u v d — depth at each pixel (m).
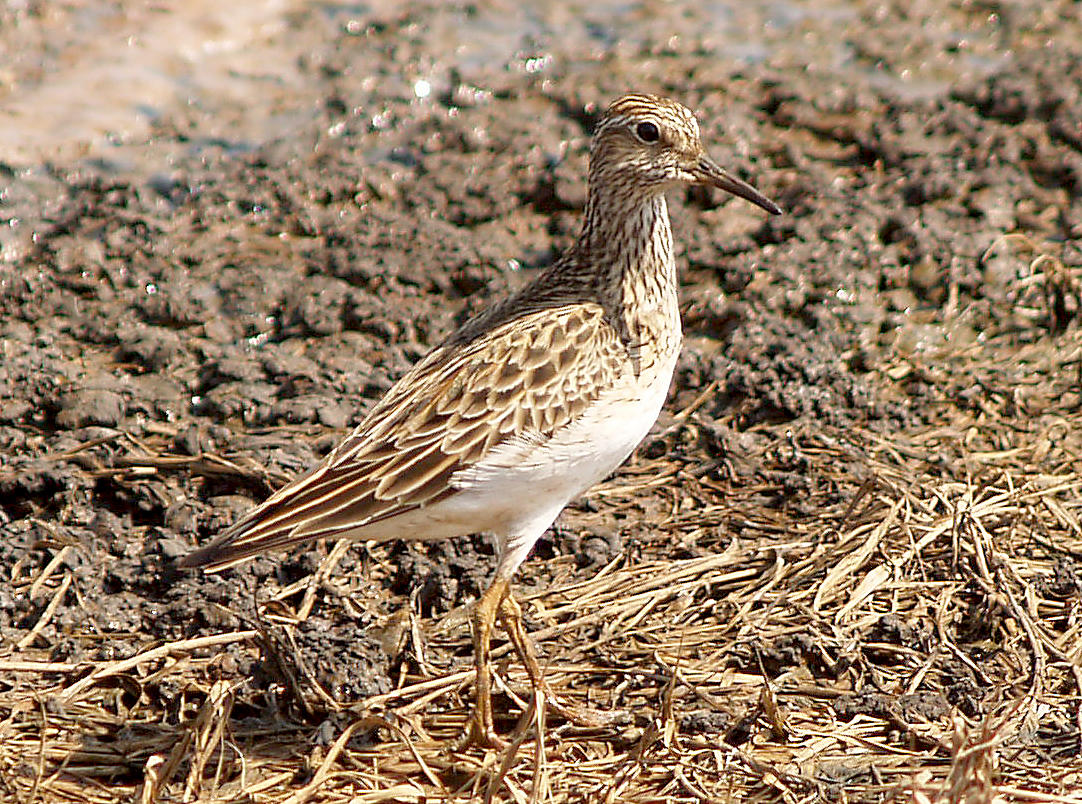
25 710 9.73
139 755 9.40
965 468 12.45
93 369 13.81
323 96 18.64
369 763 9.38
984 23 21.08
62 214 16.06
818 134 18.03
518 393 9.49
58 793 9.06
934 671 10.16
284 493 9.29
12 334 14.16
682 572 11.18
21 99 18.03
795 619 10.66
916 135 17.73
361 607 10.96
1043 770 9.10
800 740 9.54
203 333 14.39
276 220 16.17
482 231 15.99
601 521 11.93
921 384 13.75
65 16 19.98
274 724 9.72
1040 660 10.06
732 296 15.02
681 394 13.56
